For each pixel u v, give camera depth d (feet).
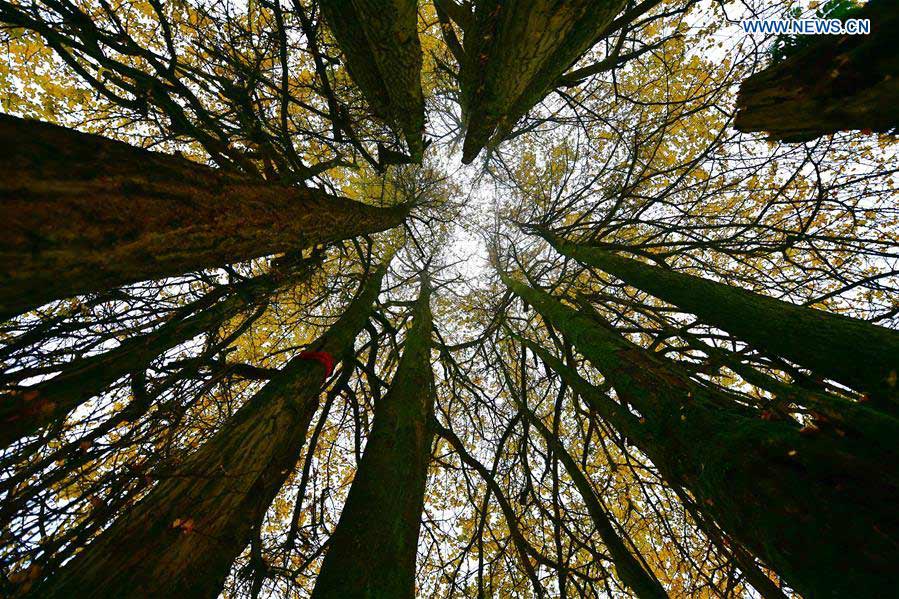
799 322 8.74
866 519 4.91
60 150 4.29
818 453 5.78
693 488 8.20
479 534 16.03
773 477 6.04
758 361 11.08
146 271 5.57
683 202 18.57
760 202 18.13
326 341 13.82
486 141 20.67
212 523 7.16
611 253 17.56
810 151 12.93
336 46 14.20
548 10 10.64
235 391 13.43
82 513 6.83
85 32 8.33
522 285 24.36
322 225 10.93
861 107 5.93
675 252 17.33
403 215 23.13
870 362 7.02
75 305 9.49
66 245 4.15
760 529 6.10
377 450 13.00
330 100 13.61
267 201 8.18
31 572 5.49
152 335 8.82
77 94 13.76
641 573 11.68
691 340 12.72
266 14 13.69
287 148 12.88
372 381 17.08
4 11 7.46
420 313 25.71
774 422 6.91
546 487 19.39
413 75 14.39
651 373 10.73
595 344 13.91
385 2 10.73
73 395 6.79
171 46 9.59
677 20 18.12
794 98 6.64
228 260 7.55
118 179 4.78
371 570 8.62
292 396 10.52
